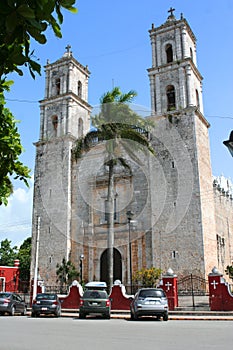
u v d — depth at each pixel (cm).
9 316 2261
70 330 1324
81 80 4778
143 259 3538
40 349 885
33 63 317
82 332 1255
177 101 3878
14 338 1098
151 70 4112
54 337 1120
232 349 875
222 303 2270
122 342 998
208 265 3303
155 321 1794
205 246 3319
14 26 280
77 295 2680
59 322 1712
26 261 5472
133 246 3616
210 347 905
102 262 3791
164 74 4041
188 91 3862
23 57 307
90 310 1956
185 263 3281
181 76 3938
